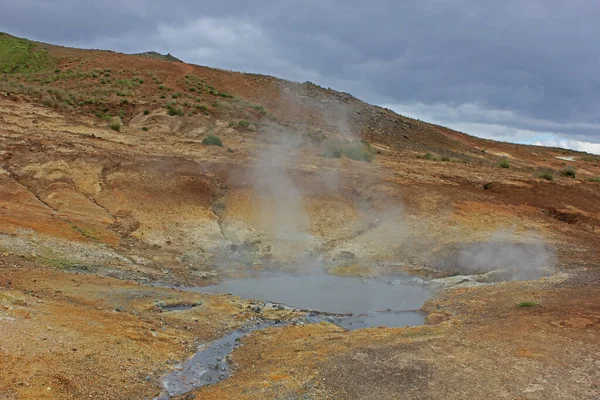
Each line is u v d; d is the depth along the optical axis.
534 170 37.66
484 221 21.72
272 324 12.84
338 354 10.25
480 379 9.04
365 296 15.93
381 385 8.93
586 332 10.90
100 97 37.62
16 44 54.44
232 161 25.69
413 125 55.25
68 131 26.95
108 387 8.68
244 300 14.41
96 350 9.59
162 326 11.63
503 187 26.20
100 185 20.94
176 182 21.91
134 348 10.11
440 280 17.08
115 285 14.10
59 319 10.57
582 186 28.84
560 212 24.02
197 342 11.24
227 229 20.08
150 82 44.38
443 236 20.23
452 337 11.00
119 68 48.06
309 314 13.77
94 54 52.97
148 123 33.81
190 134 33.09
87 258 15.98
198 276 16.66
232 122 36.06
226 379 9.48
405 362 9.73
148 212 19.97
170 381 9.39
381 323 13.49
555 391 8.62
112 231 18.33
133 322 11.41
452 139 55.88
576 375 9.12
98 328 10.59
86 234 17.59
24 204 18.52
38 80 43.12
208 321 12.44
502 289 14.95
